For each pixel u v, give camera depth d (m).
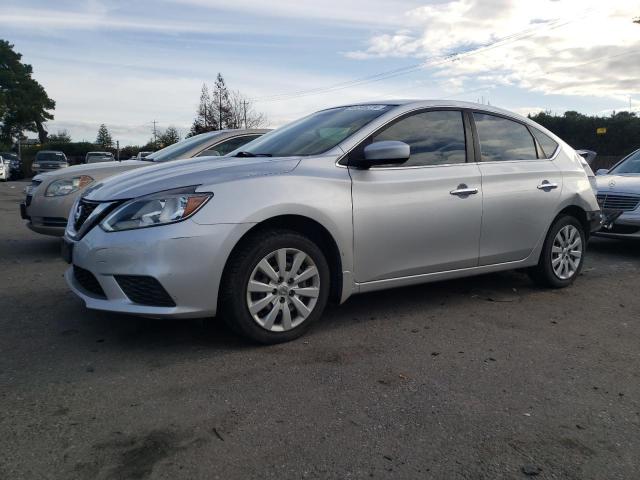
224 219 3.49
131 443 2.57
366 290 4.18
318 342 3.89
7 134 64.62
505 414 2.92
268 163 3.88
